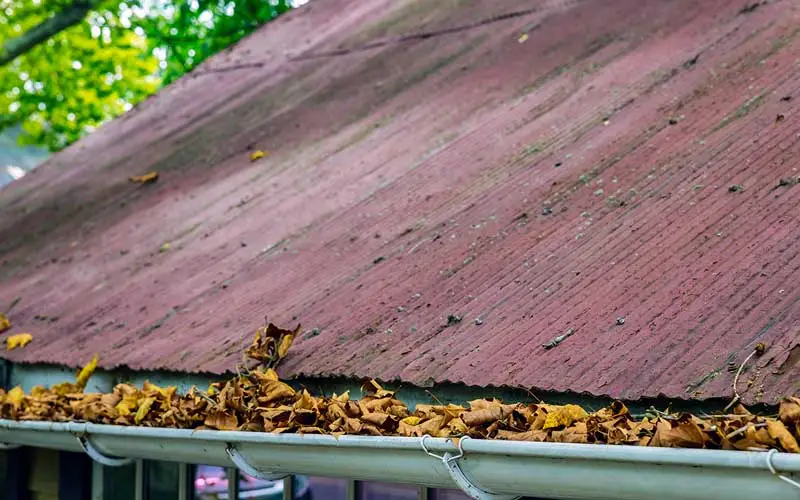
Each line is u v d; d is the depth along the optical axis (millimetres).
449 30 9453
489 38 8852
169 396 5070
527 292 4633
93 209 9211
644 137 5699
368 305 5133
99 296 6992
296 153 8250
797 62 5777
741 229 4398
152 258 7309
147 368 5438
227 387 4723
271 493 5969
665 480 3059
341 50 10414
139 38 20312
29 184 10867
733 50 6324
